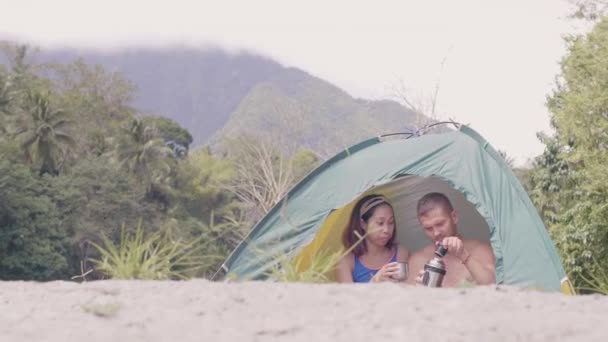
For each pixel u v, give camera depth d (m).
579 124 22.89
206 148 87.00
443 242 7.04
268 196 39.00
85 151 73.69
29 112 63.09
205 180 76.88
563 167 28.69
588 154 22.89
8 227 53.03
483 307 2.51
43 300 2.77
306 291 2.82
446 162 8.29
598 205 22.77
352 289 2.84
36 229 54.31
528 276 7.35
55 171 64.75
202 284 3.03
